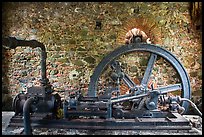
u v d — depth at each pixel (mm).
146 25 5746
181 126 3637
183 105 5383
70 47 5797
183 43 5758
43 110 3785
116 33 5766
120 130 3590
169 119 3801
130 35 5688
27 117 3254
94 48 5789
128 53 5555
